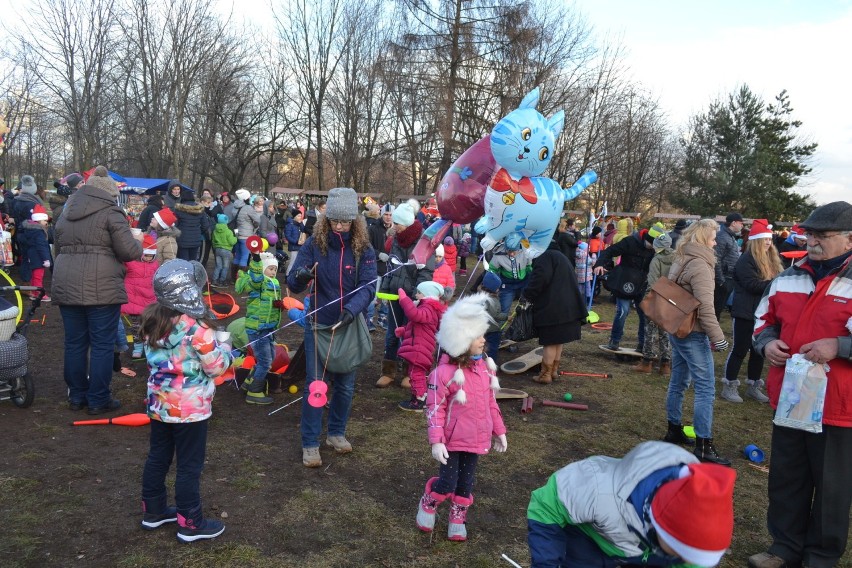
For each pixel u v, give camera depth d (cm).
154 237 718
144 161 3438
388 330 639
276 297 560
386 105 3441
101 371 489
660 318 471
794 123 3903
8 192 1391
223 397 570
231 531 342
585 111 2761
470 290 1101
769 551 340
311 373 436
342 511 373
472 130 2286
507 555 337
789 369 319
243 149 3825
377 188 4272
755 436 550
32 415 489
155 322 307
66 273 469
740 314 626
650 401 637
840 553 322
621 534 193
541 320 660
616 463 208
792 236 1117
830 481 316
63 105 2867
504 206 505
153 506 332
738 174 3719
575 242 967
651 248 788
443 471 339
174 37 2630
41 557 304
